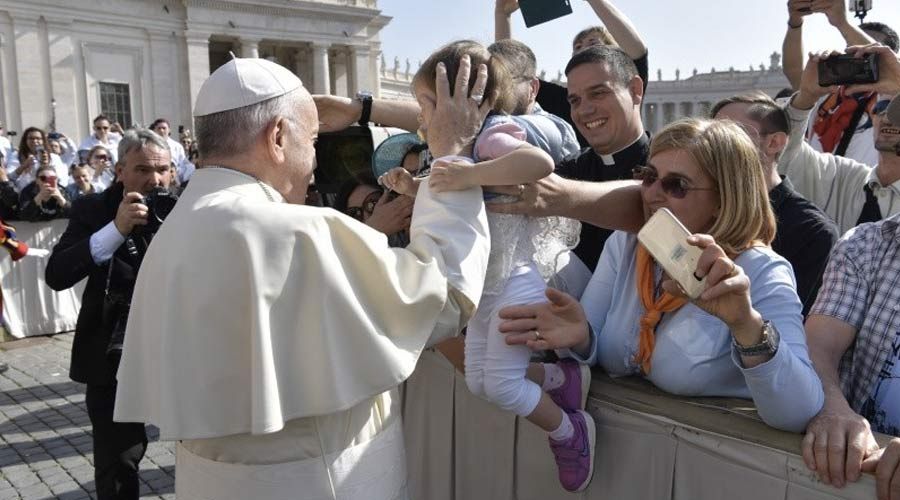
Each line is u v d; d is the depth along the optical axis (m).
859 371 1.92
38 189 7.64
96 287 3.17
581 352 2.06
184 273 1.49
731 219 1.74
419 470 2.85
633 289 2.04
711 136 1.75
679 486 1.83
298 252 1.49
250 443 1.56
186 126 36.84
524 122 2.11
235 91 1.59
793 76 3.74
